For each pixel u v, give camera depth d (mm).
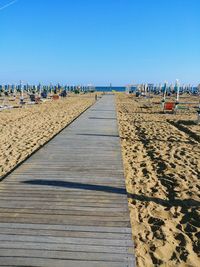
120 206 4996
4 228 4188
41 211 4738
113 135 11867
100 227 4281
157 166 7926
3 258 3516
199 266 3758
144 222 4848
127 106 29344
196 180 6816
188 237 4434
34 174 6566
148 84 68688
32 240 3898
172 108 22812
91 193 5527
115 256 3625
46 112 21953
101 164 7461
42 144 10344
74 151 8844
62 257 3568
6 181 6086
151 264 3764
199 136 12344
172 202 5664
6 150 9398
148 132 13297
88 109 24156
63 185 5902
